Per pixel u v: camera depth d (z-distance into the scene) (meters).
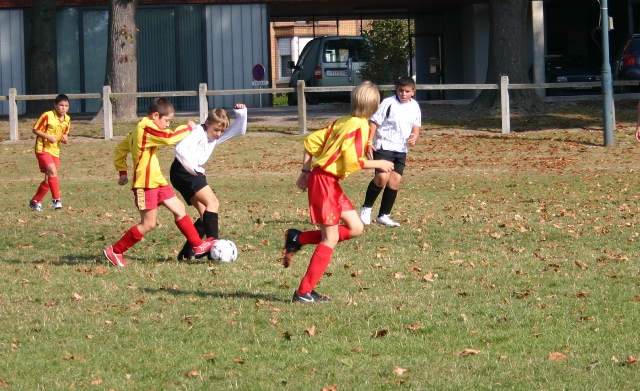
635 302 15.40
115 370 12.15
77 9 62.66
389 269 18.53
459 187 33.31
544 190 31.75
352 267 18.80
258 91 47.56
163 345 13.20
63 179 38.44
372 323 14.23
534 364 12.17
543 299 15.67
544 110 51.31
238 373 11.92
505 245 21.30
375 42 62.50
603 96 42.00
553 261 19.08
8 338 13.62
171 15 62.91
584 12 71.88
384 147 23.94
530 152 41.59
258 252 20.95
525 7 51.81
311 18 75.38
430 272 18.17
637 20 68.31
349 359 12.48
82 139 47.28
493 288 16.62
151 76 63.34
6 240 23.36
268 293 16.50
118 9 51.47
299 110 46.97
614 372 11.80
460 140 44.66
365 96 14.59
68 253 21.34
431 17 71.69
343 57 62.69
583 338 13.31
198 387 11.40
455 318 14.47
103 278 18.00
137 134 18.56
